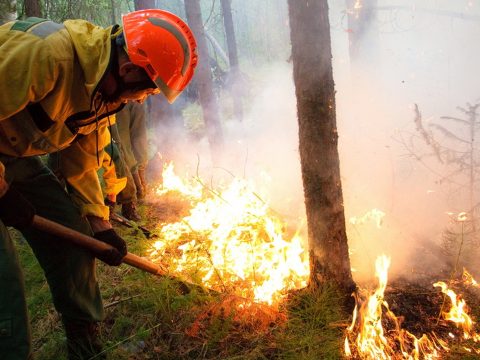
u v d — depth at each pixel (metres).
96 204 2.26
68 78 1.75
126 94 1.91
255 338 2.31
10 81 1.63
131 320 2.51
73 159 2.17
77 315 2.16
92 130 2.06
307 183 2.33
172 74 1.88
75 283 2.11
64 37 1.76
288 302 2.53
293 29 2.17
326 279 2.43
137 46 1.80
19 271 1.75
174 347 2.34
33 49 1.66
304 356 2.15
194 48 2.00
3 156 1.92
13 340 1.67
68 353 2.26
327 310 2.36
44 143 1.88
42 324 2.59
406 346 2.20
